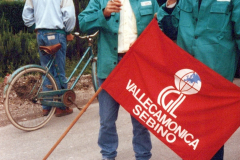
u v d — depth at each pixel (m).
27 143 4.04
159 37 2.58
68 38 4.97
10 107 4.61
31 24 4.87
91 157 3.64
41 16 4.72
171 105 2.55
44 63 4.82
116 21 2.96
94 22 2.96
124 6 3.00
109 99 3.08
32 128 4.40
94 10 3.03
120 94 2.67
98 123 4.66
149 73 2.61
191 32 2.69
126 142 4.00
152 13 3.00
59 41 4.76
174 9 2.75
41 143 4.03
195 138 2.50
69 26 4.79
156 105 2.58
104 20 2.91
